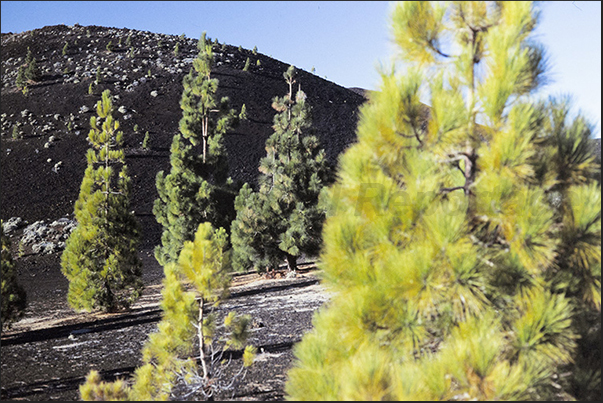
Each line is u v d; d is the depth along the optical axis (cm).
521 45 388
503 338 366
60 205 4066
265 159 2166
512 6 381
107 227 1584
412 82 384
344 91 7756
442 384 318
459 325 360
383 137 386
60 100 5744
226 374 831
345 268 382
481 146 385
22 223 3791
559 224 382
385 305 347
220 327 1208
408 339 348
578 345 404
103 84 6219
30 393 790
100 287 1587
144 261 3228
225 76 7000
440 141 374
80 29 8469
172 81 6550
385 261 369
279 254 2114
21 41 7638
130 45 7681
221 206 2394
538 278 373
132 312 1606
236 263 2114
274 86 7156
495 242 380
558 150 393
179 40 8425
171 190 2319
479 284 346
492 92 364
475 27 411
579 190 387
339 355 382
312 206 1977
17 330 1414
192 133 2516
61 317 1612
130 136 5188
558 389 398
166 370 636
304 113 2123
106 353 1066
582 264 394
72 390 800
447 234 337
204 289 636
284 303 1519
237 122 2581
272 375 817
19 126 5191
